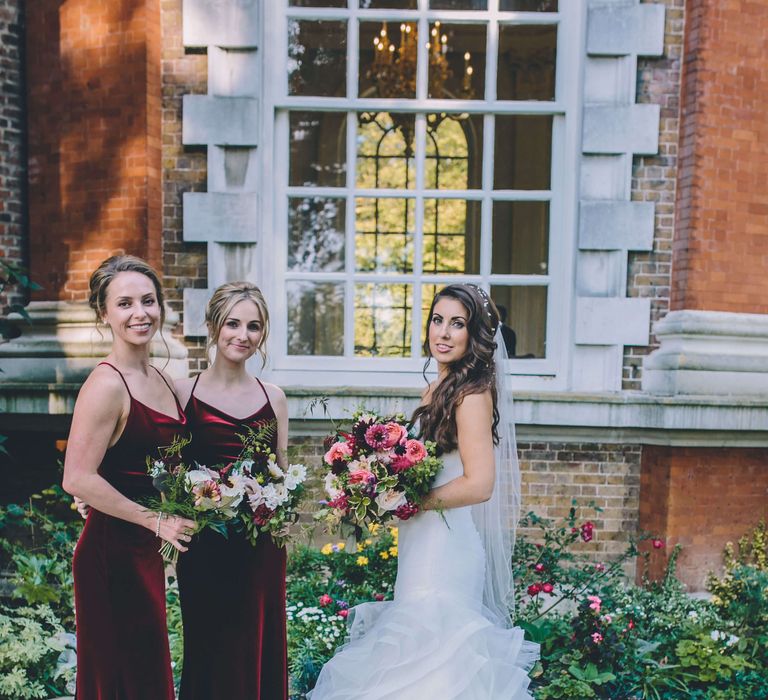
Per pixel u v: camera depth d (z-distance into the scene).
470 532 2.40
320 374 4.38
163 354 3.95
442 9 4.71
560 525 4.18
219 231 4.14
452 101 4.36
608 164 4.18
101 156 4.09
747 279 4.11
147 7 3.99
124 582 2.04
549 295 4.38
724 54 4.02
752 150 4.09
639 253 4.20
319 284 5.17
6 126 4.22
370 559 3.65
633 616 3.28
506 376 2.59
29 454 4.20
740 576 3.56
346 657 2.37
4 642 2.98
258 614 2.24
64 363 4.06
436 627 2.21
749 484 4.12
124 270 2.11
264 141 4.27
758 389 4.09
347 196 4.50
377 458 2.18
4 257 4.25
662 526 4.04
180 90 4.14
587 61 4.14
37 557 3.59
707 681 2.96
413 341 4.59
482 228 4.48
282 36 4.28
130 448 2.06
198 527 2.03
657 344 4.20
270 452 2.24
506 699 2.22
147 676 2.06
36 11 4.17
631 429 4.11
